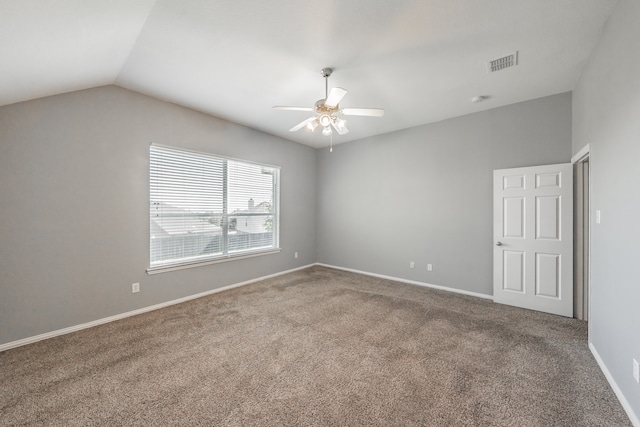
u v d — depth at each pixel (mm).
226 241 4207
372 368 2062
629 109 1664
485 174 3764
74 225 2705
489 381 1904
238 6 1812
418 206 4426
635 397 1527
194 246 3797
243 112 3811
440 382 1894
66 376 1956
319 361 2160
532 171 3285
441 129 4156
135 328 2764
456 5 1813
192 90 3125
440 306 3412
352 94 3252
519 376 1962
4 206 2330
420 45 2273
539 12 1889
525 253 3336
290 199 5289
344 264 5473
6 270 2344
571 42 2234
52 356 2227
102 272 2895
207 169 3938
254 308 3334
